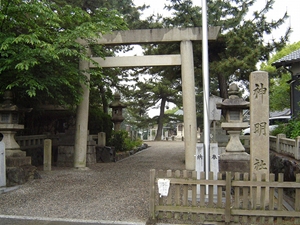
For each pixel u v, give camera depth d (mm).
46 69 9117
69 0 14938
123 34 11312
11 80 9094
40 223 5660
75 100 10625
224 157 8680
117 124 20453
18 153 9211
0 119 9164
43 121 15273
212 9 13320
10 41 7727
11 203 6938
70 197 7457
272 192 5379
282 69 16328
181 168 11906
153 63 11344
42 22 9859
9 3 8367
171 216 5629
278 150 10023
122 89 19875
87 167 11688
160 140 34094
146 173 10805
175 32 11211
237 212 5406
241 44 12289
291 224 5359
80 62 11352
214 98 9242
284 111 26266
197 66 14750
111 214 6164
